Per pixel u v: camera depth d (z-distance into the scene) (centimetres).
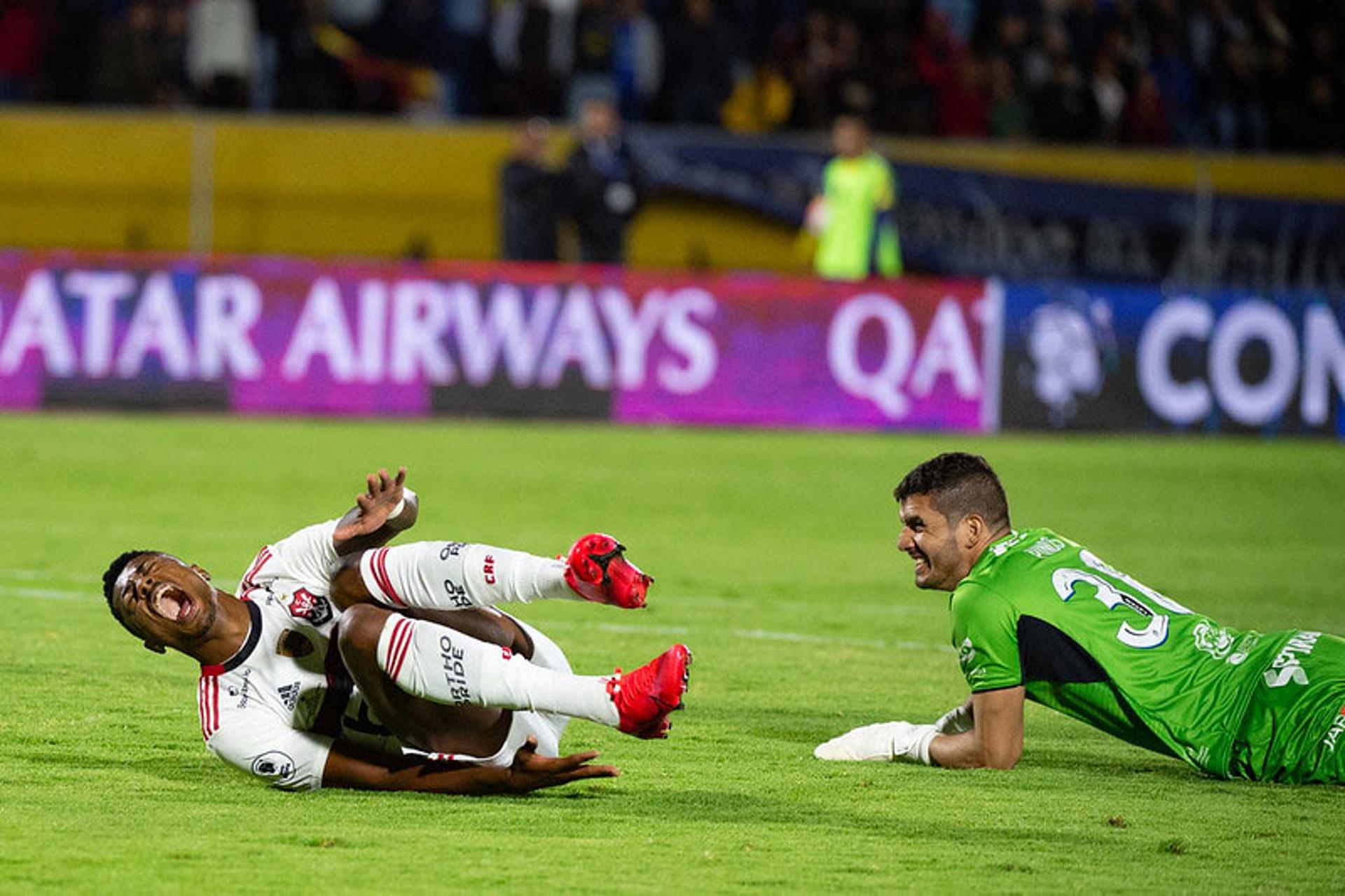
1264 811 1534
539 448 4562
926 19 6406
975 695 1642
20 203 5906
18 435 4491
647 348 5075
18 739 1733
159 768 1630
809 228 5659
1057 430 5169
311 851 1362
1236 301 5225
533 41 6106
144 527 3294
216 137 5941
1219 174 6162
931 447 4825
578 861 1349
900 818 1498
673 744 1788
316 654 1512
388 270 4991
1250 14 6625
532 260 5684
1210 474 4509
